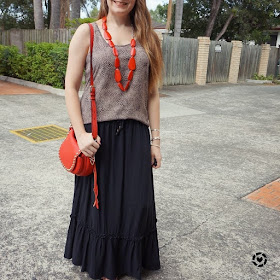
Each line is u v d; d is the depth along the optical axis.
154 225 2.16
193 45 13.20
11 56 11.15
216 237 2.79
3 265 2.28
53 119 6.48
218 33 21.41
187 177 4.05
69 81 1.91
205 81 13.96
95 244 2.00
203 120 7.32
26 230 2.71
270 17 18.94
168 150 5.05
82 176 2.05
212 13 18.97
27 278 2.17
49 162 4.27
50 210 3.06
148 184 2.03
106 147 1.93
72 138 1.93
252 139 5.98
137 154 1.99
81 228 2.07
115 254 2.04
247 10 19.08
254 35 20.00
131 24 1.97
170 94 10.81
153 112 2.15
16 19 24.03
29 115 6.70
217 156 4.92
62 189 3.52
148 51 1.94
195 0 20.14
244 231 2.91
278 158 5.00
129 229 2.01
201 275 2.31
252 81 16.19
